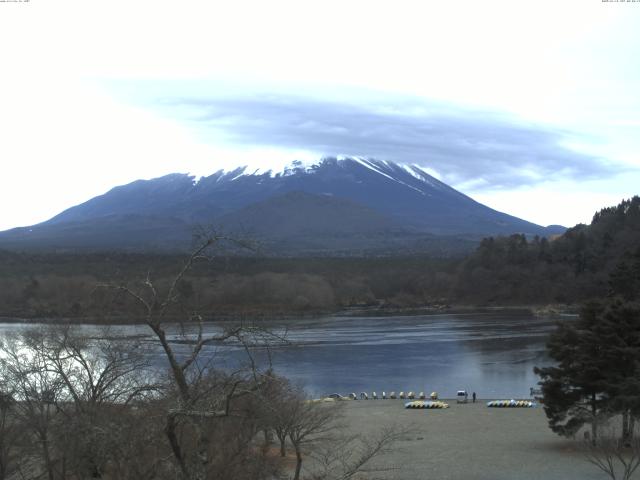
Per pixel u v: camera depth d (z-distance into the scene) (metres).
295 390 54.84
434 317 185.75
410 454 46.12
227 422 20.73
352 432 53.81
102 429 18.23
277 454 41.84
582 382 44.47
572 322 50.22
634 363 43.66
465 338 130.25
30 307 127.44
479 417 62.72
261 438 46.19
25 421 27.61
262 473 22.44
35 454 29.66
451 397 78.12
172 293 16.25
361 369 96.88
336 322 171.88
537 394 77.06
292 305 152.00
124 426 18.39
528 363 100.38
